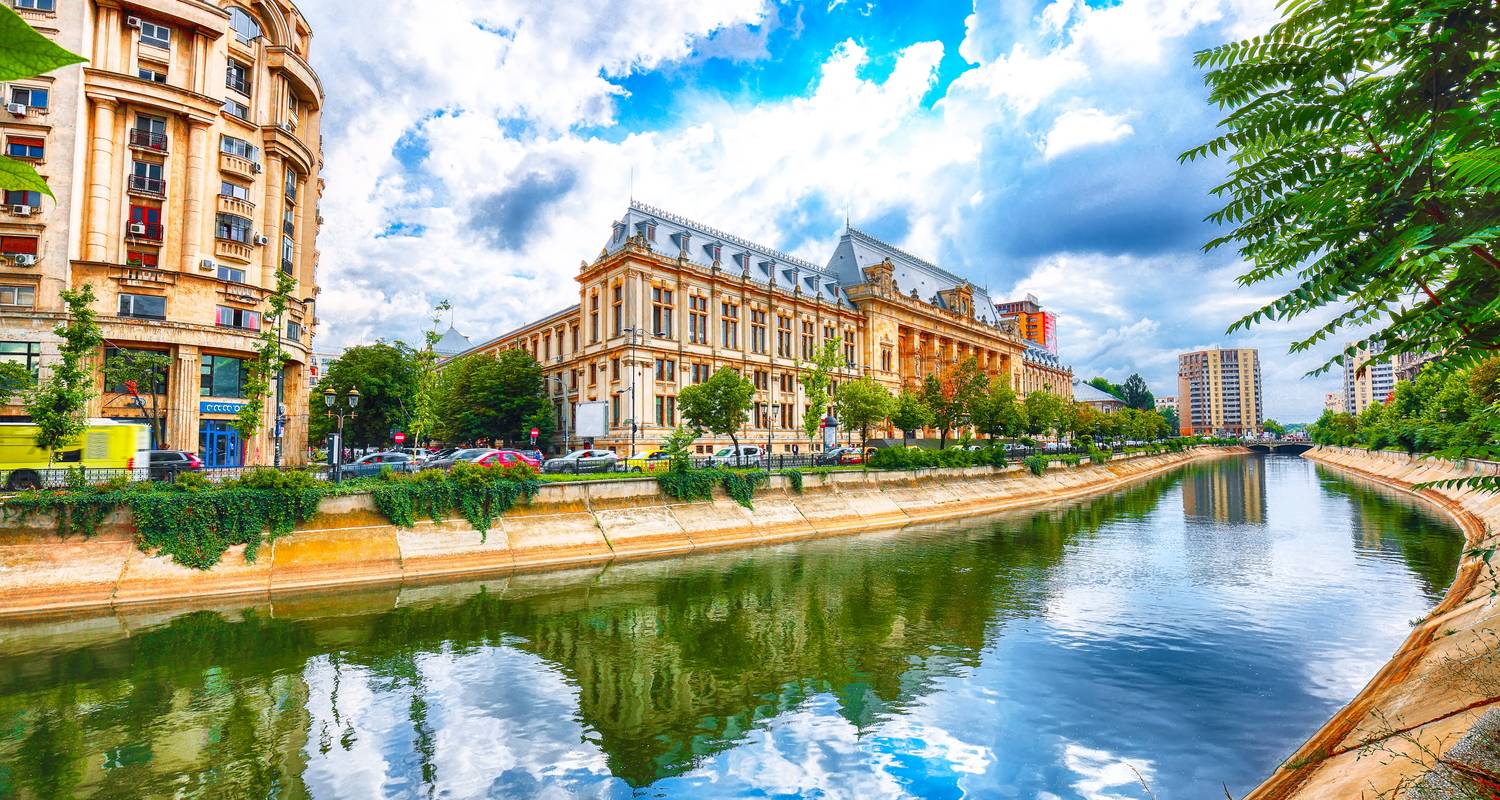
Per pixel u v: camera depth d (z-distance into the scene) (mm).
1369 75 6273
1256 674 18297
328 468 34969
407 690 17594
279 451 42969
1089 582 29531
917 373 94875
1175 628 22562
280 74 48062
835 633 22438
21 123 38500
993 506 59812
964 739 14969
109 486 26453
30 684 17734
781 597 27000
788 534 42750
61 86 39219
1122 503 63406
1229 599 26094
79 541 25141
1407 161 6094
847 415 59875
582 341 71375
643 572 31516
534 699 17109
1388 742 11000
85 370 30625
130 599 24594
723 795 12883
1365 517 48281
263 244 45969
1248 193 6934
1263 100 6480
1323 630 21766
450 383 78250
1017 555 36094
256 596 26125
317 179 53500
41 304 38062
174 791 12867
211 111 43188
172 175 42094
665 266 66312
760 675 18812
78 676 18281
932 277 109062
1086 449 96188
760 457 54031
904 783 13250
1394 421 84438
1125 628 22688
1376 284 6422
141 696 17062
